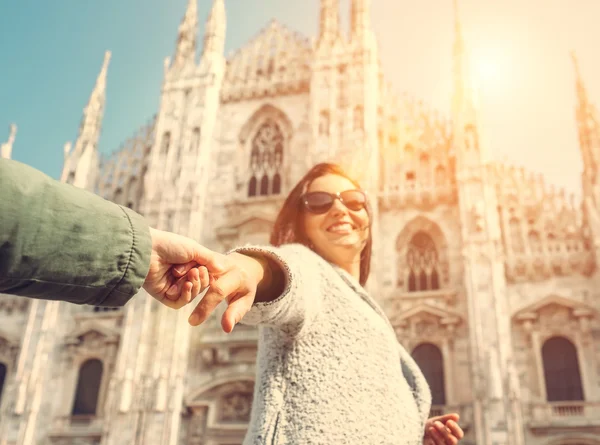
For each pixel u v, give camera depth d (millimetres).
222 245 38375
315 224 3203
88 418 34719
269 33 46406
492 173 35031
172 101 43906
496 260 32312
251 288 1728
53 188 1178
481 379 29422
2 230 1045
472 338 30578
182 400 33250
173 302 1500
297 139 40844
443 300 32844
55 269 1132
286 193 39031
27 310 39938
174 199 39500
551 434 28391
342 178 3402
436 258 34781
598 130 34812
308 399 2189
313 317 2289
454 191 35438
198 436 32469
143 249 1317
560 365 30203
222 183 40719
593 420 28000
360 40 42062
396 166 37844
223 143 42375
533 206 34250
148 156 44156
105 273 1228
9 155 42000
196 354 34781
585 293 31172
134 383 33688
